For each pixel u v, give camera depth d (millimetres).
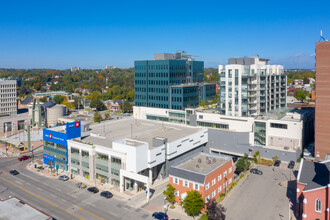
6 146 126938
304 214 62469
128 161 80875
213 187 73562
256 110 121188
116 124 125500
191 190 70562
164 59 158750
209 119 121250
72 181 88812
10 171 96438
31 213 58281
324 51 93625
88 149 88562
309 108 132875
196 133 106188
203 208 69000
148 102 157875
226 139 112375
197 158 85188
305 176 67125
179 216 67375
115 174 84562
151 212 69250
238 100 121938
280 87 138000
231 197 76125
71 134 95688
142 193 79938
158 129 114250
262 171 94688
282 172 93250
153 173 89500
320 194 60281
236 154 111000
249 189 80938
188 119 130625
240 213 67562
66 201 75250
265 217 65750
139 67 159875
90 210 70312
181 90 141875
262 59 146875
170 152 90688
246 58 141875
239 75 120625
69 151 94812
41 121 171875
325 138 95562
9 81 190000
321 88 95062
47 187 84500
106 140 97938
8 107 190875
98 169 89062
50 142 102562
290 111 123312
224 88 125375
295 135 104188
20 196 78438
